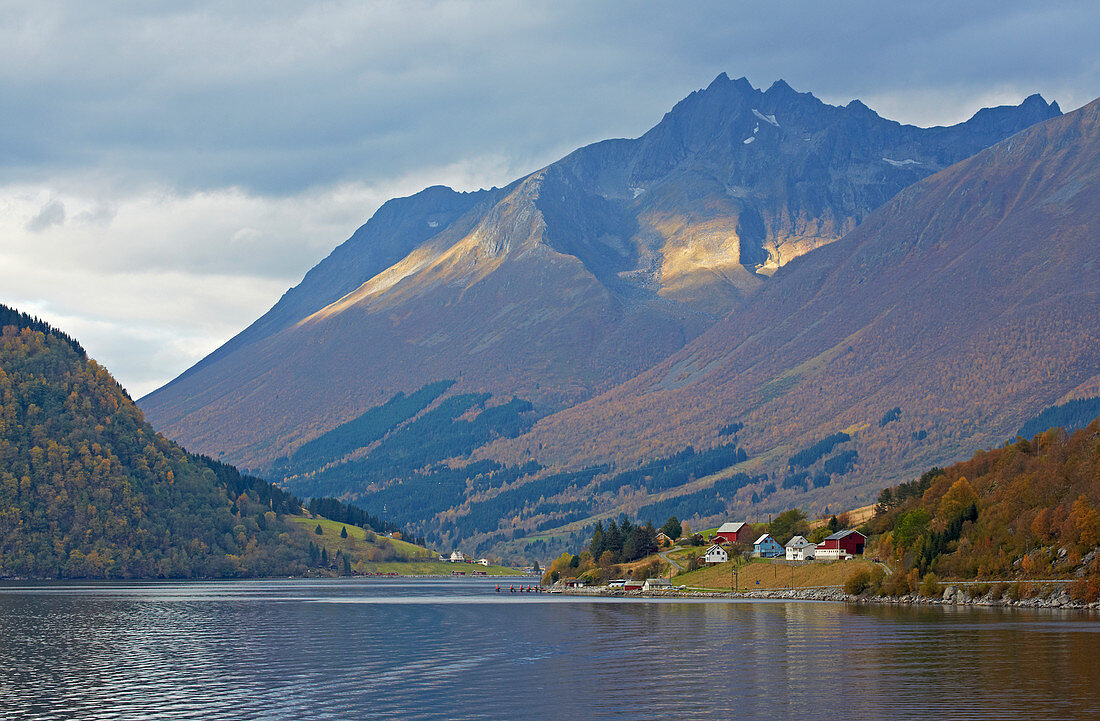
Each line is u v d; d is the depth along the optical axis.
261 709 124.81
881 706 123.12
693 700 128.38
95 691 135.75
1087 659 149.88
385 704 127.44
